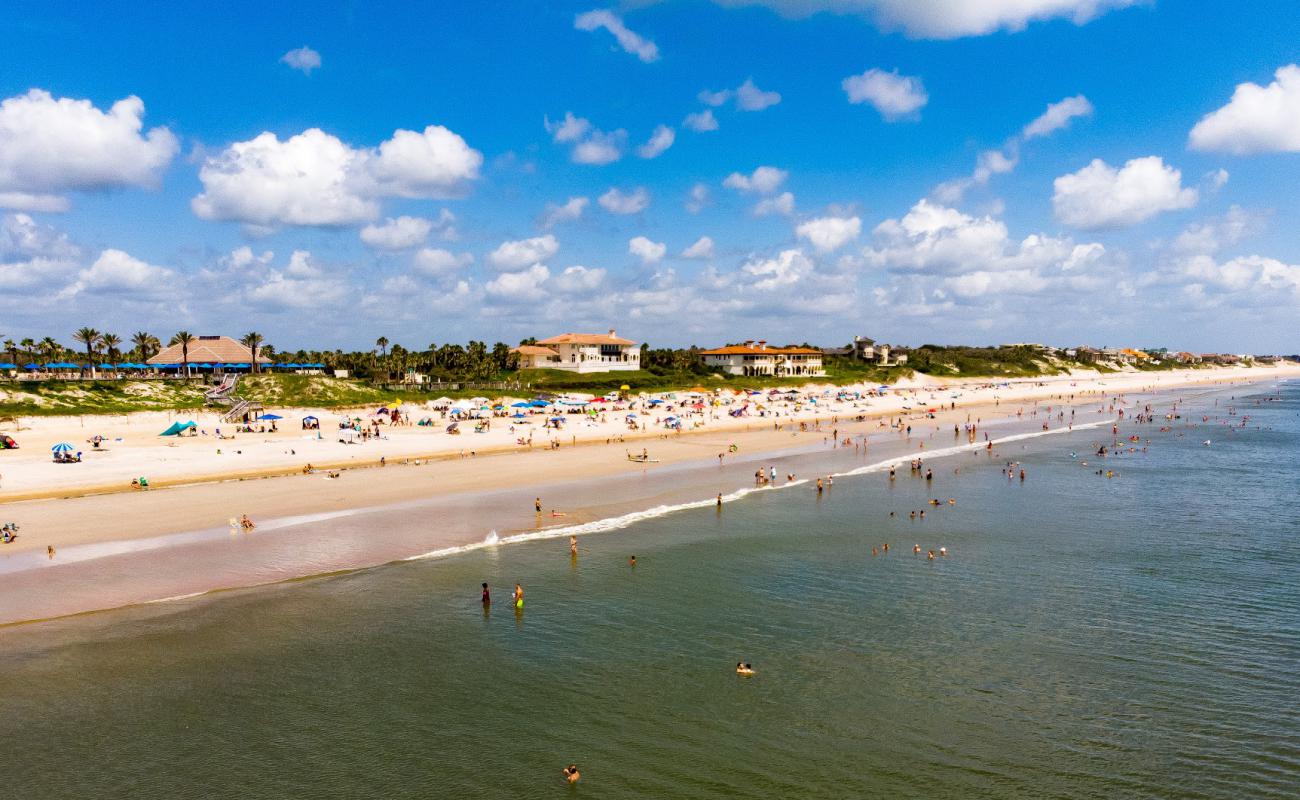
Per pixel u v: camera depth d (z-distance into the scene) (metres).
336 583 36.94
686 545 44.91
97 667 27.44
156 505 52.41
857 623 32.62
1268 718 24.75
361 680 26.83
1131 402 183.00
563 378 167.38
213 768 21.36
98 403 101.44
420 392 138.25
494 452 83.69
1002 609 34.38
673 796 20.42
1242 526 50.16
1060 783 21.16
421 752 22.41
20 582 36.00
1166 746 23.06
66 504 52.22
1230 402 182.12
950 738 23.42
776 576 39.03
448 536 45.97
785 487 64.38
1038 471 73.81
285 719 24.11
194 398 111.81
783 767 21.81
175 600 34.16
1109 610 34.28
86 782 20.61
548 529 48.31
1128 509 55.66
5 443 75.00
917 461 74.50
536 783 20.94
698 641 30.56
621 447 90.56
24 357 129.12
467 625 31.98
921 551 43.88
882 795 20.53
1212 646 30.33
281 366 153.25
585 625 32.12
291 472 66.88
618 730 23.75
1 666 27.36
